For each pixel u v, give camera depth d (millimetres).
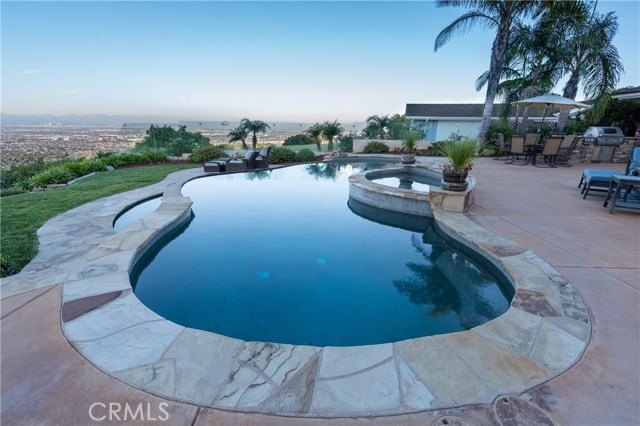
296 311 3146
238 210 6812
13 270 3412
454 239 4488
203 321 2984
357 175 8930
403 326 2893
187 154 14938
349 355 2104
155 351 2148
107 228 4926
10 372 1950
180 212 5648
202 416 1650
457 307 3193
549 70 13148
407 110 22203
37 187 8469
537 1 11891
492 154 13484
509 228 4488
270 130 22031
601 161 11102
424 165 10773
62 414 1663
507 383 1826
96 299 2814
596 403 1688
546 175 8844
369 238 5160
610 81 11352
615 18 11492
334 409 1683
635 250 3676
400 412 1657
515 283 3018
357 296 3414
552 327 2326
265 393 1790
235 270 4023
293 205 7266
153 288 3572
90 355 2104
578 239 4035
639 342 2158
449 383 1836
